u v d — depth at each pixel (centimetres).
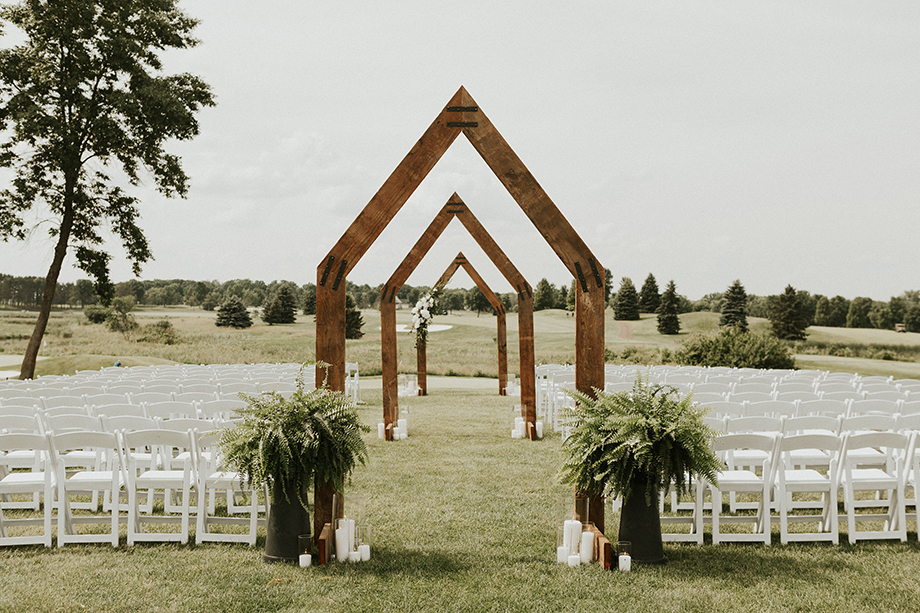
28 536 495
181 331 5278
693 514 550
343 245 490
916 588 398
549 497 636
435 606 378
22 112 1730
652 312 6925
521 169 500
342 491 459
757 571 433
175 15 2009
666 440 440
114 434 488
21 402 746
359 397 1596
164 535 496
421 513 581
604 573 432
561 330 5031
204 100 2048
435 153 499
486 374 2453
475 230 1104
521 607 376
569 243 501
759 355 1928
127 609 373
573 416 483
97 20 1839
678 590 399
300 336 4950
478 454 868
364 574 431
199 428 522
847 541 500
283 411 462
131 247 2086
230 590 401
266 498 501
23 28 1808
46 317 1902
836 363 3431
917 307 5953
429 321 1706
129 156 2003
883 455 595
